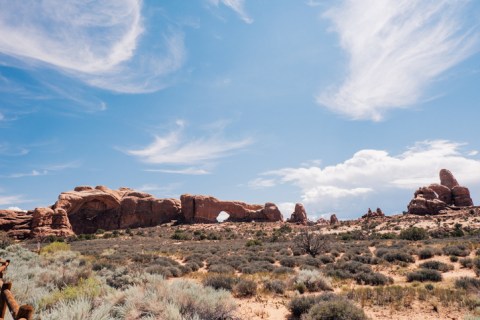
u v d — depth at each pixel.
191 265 22.28
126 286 11.38
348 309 9.05
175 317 7.09
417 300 11.64
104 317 6.38
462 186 85.06
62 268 13.18
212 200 99.94
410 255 23.67
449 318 9.77
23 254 20.55
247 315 10.66
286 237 58.88
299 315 10.55
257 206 107.69
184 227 83.75
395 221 69.81
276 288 14.19
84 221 86.38
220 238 61.97
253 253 30.69
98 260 21.58
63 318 5.73
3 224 65.62
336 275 18.16
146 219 94.56
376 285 15.77
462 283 13.75
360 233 54.31
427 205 79.12
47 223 66.88
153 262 21.94
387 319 9.79
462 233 45.12
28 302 7.55
